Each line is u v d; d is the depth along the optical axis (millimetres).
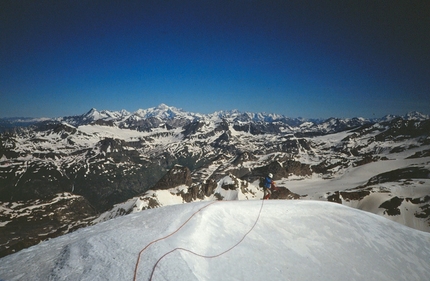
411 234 20922
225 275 10344
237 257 11867
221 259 11336
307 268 12828
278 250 13562
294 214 17844
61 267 9320
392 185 187875
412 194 167000
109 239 11305
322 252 14703
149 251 10180
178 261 9766
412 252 18172
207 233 12969
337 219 19094
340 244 16125
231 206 16406
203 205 15734
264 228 15359
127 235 11680
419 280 15312
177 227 12750
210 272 10195
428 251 19078
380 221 21391
